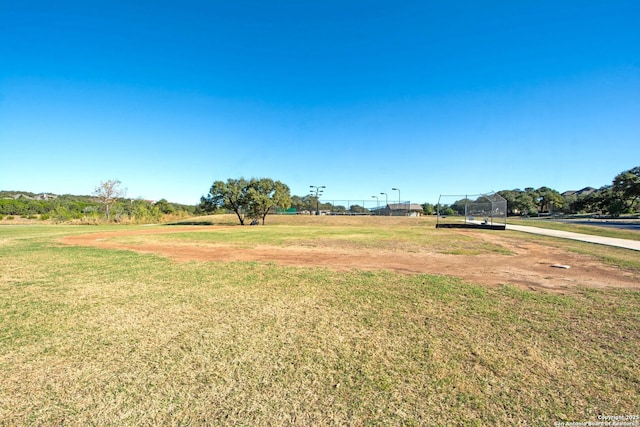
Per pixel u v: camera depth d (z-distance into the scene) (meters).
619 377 2.71
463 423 2.14
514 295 5.18
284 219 36.53
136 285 5.86
